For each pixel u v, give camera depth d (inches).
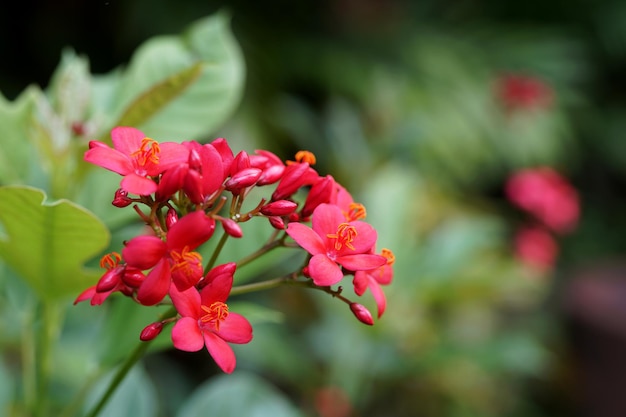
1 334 25.5
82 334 24.7
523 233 49.2
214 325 14.3
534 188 48.5
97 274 16.2
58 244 15.6
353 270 14.7
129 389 19.2
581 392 48.2
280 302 40.7
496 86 65.1
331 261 14.6
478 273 36.9
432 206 52.1
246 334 14.4
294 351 32.8
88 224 15.2
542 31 76.8
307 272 15.4
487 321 45.5
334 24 65.1
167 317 15.3
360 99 56.2
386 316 30.0
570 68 73.7
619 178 96.7
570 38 83.1
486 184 77.3
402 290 29.5
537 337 48.0
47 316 16.8
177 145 14.7
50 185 18.4
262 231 18.1
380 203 29.9
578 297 48.8
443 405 38.3
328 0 64.4
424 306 35.0
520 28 79.7
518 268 46.8
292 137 51.7
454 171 60.1
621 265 70.5
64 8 58.0
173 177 14.2
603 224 88.3
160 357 39.4
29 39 58.3
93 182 18.4
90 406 18.9
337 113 41.9
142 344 15.2
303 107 45.8
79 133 17.8
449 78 64.6
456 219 52.0
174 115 18.8
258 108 50.9
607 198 92.7
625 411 44.6
